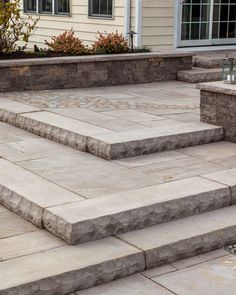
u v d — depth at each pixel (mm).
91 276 4152
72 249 4371
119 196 4977
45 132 6887
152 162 6043
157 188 5199
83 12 12883
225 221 4973
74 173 5621
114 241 4527
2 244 4422
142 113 7707
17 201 4984
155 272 4422
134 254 4352
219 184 5332
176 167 5887
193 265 4547
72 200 4875
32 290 3896
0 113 7703
